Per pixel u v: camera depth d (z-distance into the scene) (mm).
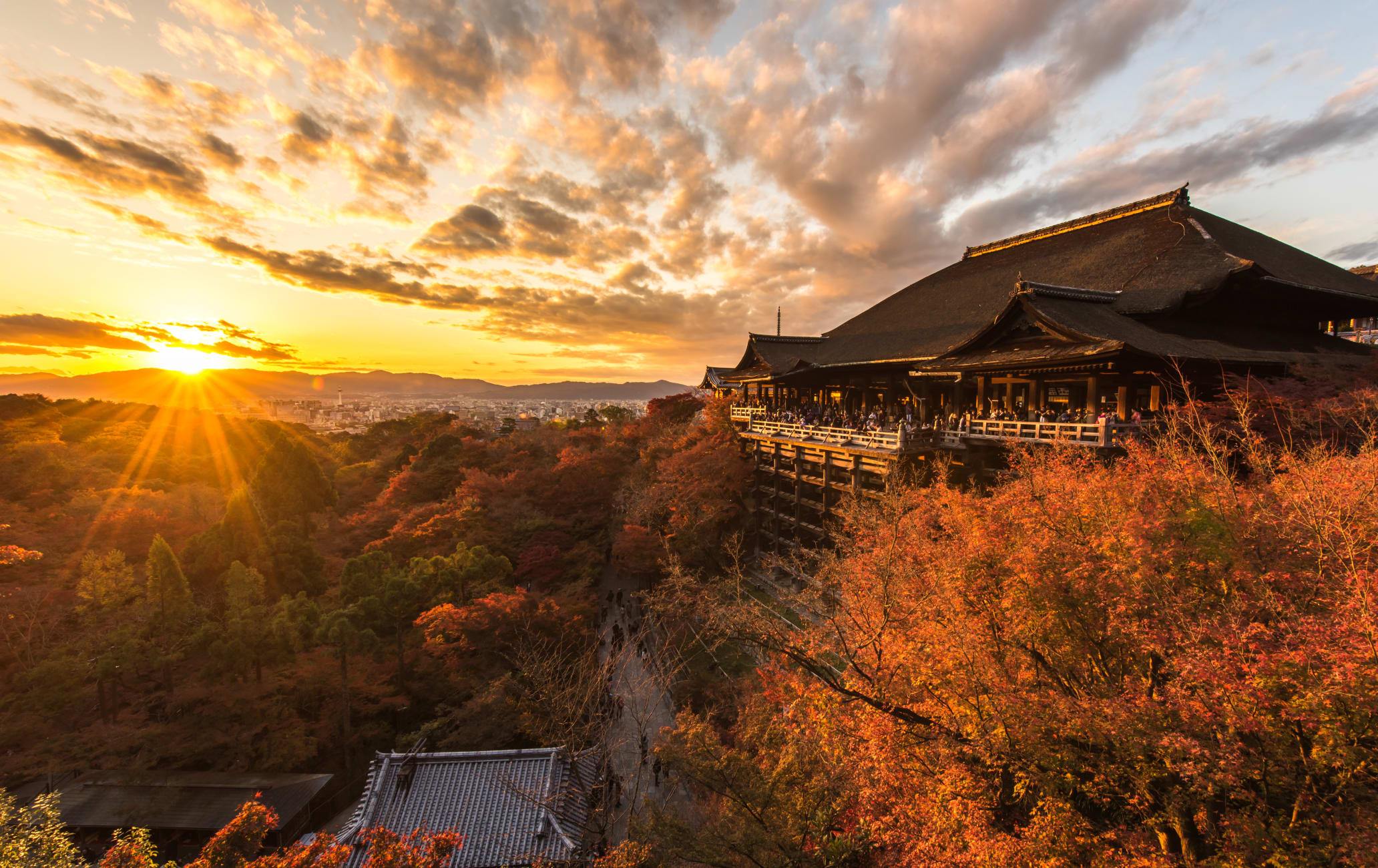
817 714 13289
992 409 28734
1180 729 7734
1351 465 10234
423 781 19594
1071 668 10539
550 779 19047
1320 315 28391
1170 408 17281
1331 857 6543
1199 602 8938
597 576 38938
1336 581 8258
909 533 16656
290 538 36844
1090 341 20719
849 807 12008
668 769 15250
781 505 39844
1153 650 8562
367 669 28062
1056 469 13742
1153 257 30578
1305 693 6730
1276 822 7305
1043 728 8938
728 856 10430
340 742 26062
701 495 38000
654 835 11234
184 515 45625
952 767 10562
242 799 22719
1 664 25766
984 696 10273
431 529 39312
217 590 32406
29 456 48562
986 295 38281
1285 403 16094
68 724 23641
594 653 22828
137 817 21719
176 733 23328
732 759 11719
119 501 45094
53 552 35562
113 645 24328
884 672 12000
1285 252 31766
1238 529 9297
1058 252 38500
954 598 11789
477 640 27188
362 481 66688
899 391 37906
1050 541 10500
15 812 14047
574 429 73812
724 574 35469
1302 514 9273
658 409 63844
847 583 16641
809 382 42156
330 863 10562
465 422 98500
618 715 20359
